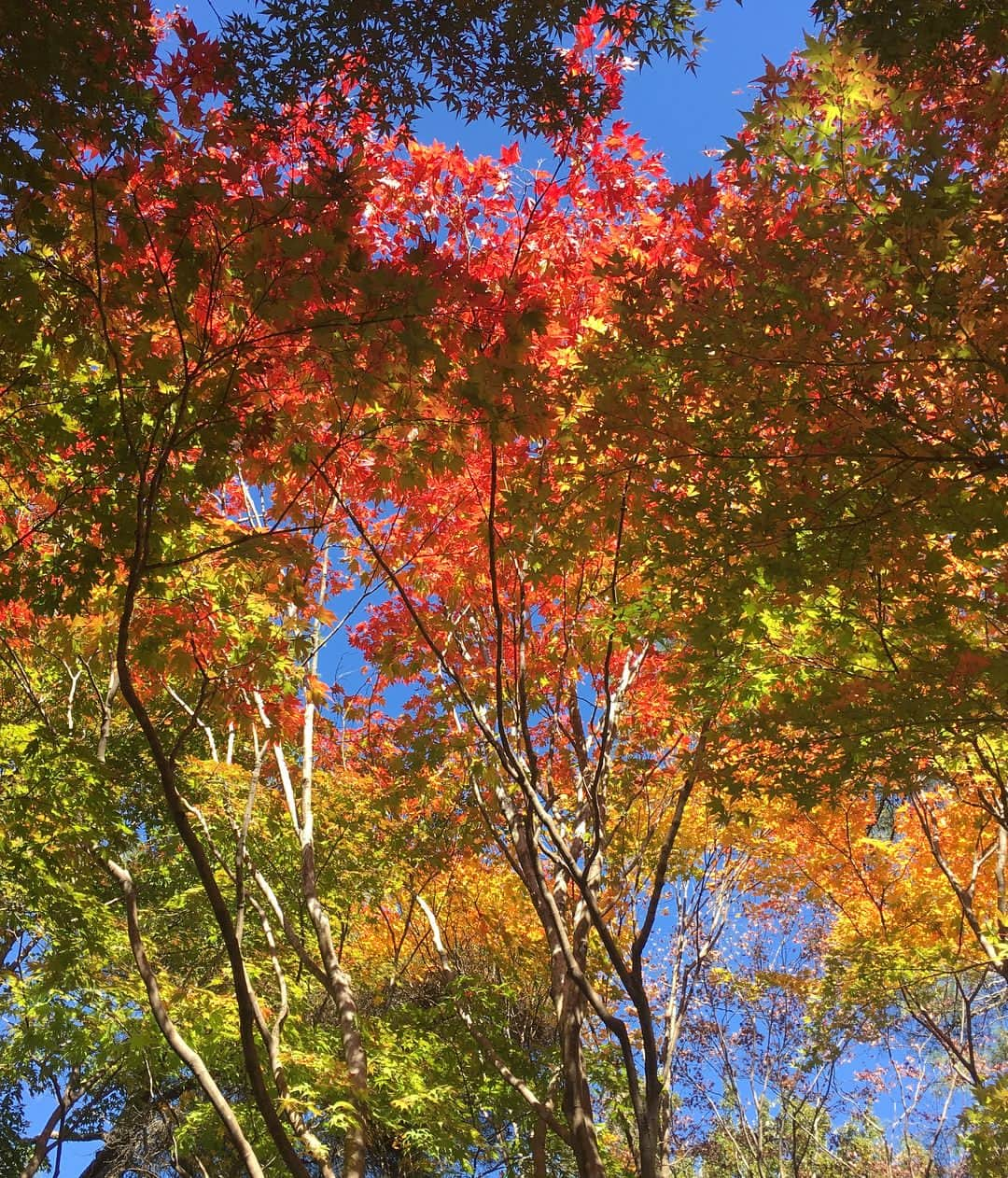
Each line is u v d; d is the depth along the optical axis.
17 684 10.73
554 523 6.74
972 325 4.71
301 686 8.80
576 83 5.53
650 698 9.16
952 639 6.16
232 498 8.99
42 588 5.86
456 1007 10.01
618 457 6.39
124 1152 16.38
